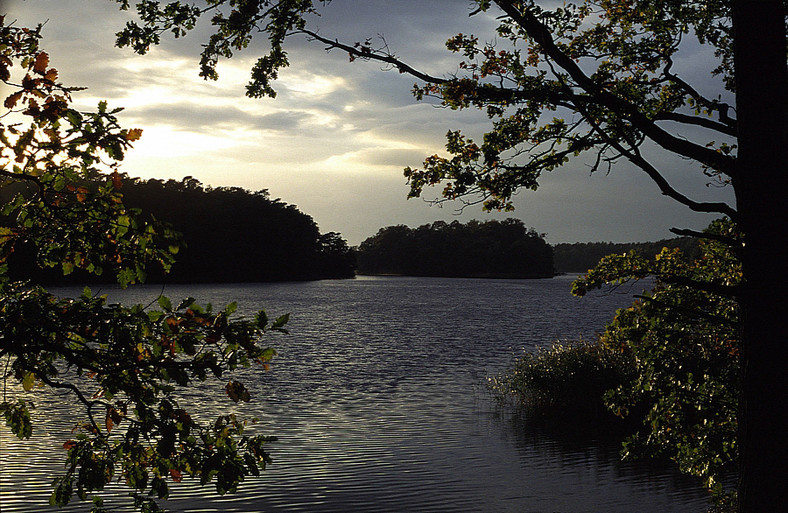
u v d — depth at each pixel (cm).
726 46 848
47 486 1216
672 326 838
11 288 399
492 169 726
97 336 385
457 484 1311
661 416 844
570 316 7394
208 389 2409
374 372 3016
